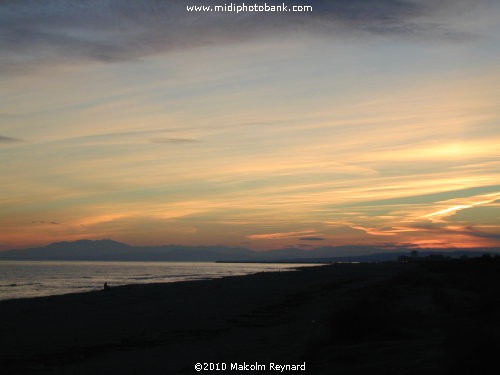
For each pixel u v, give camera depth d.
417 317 20.36
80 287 83.38
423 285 36.97
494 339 11.29
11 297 61.38
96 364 19.80
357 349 15.70
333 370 13.98
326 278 71.69
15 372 19.19
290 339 20.81
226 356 18.92
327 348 16.92
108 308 37.94
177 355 20.31
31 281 106.38
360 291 40.19
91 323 30.89
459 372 10.96
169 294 48.88
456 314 21.17
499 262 52.91
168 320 31.95
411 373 11.84
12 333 27.44
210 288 55.88
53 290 76.06
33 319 32.44
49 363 20.53
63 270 196.75
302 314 31.91
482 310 21.50
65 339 25.73
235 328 28.25
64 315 34.34
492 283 34.53
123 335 26.70
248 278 76.94
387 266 116.62
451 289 33.16
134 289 55.59
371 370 12.92
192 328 28.72
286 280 69.75
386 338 17.38
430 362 12.34
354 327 18.12
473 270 48.50
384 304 22.84
